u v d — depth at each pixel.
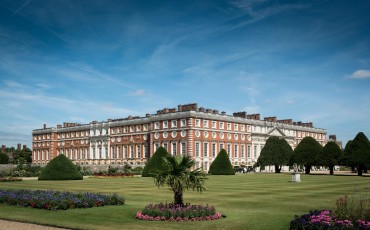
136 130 114.44
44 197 26.00
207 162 102.38
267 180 61.12
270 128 126.38
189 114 98.62
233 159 111.06
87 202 25.53
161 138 105.19
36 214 22.72
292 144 135.50
